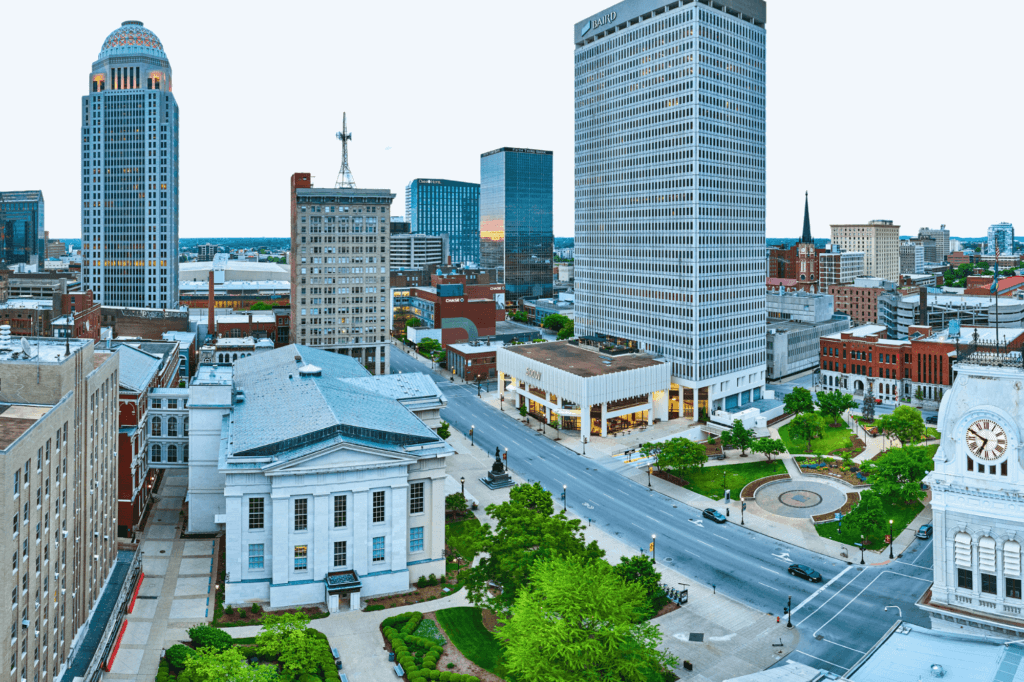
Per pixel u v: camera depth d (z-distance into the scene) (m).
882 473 138.50
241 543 100.56
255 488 99.88
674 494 144.25
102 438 96.81
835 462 161.00
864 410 191.62
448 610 99.25
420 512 107.69
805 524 129.50
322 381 129.00
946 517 63.66
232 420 116.62
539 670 68.12
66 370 80.00
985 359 64.81
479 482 149.25
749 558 116.25
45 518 73.44
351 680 83.62
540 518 98.50
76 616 84.75
